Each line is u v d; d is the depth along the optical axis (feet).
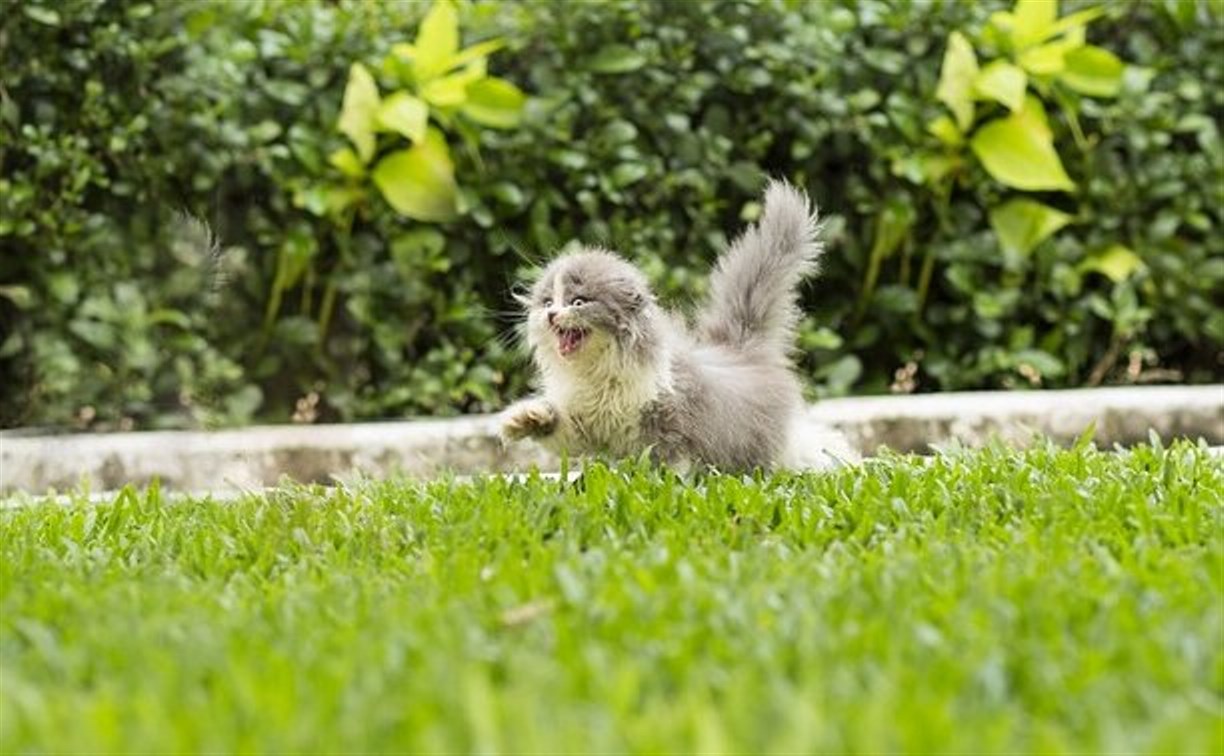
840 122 36.86
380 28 36.42
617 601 16.63
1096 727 13.44
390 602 17.37
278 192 35.83
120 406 35.60
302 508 22.50
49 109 34.60
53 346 35.19
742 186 36.78
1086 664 14.70
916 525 21.22
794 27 36.52
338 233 36.29
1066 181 36.40
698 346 27.37
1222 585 17.26
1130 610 16.15
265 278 36.45
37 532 22.99
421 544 21.35
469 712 13.41
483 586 17.95
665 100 36.32
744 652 15.15
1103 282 38.78
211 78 35.04
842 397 36.88
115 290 35.29
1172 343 39.75
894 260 38.34
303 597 17.89
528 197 36.29
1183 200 38.04
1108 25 38.65
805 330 36.68
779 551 19.88
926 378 38.58
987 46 36.96
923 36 36.94
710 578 18.04
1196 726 13.20
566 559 19.12
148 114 34.96
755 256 27.96
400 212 35.40
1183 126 37.73
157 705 13.65
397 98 35.01
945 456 26.96
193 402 35.78
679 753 12.73
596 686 14.15
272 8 35.88
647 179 36.42
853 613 16.40
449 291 36.78
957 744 12.82
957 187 37.83
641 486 23.47
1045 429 33.91
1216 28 38.11
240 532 22.31
